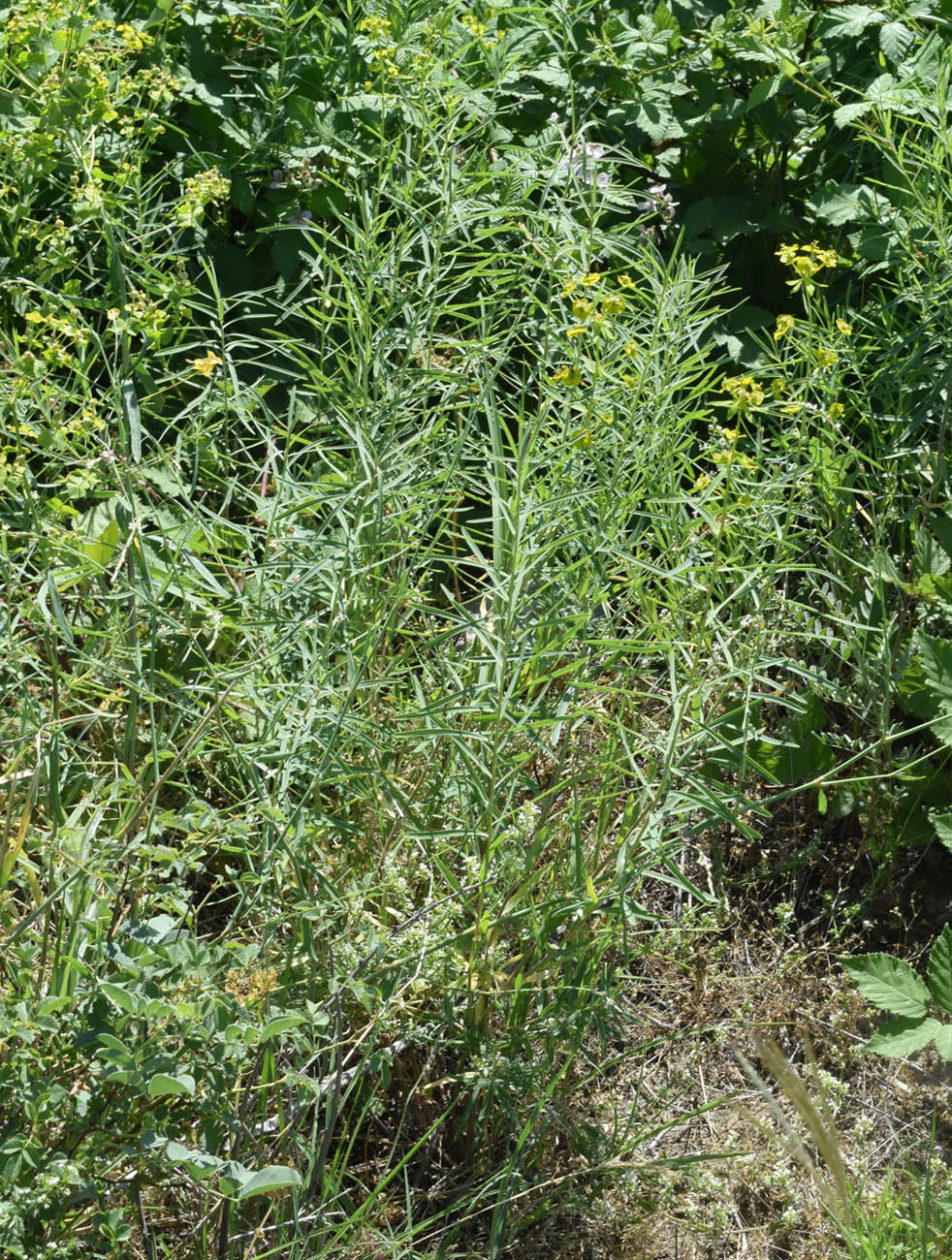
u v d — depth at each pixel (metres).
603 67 4.09
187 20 3.76
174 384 3.11
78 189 2.94
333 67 3.80
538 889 2.61
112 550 2.71
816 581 3.41
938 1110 2.77
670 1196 2.45
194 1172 1.82
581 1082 2.51
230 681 2.49
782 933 3.11
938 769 3.09
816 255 3.13
